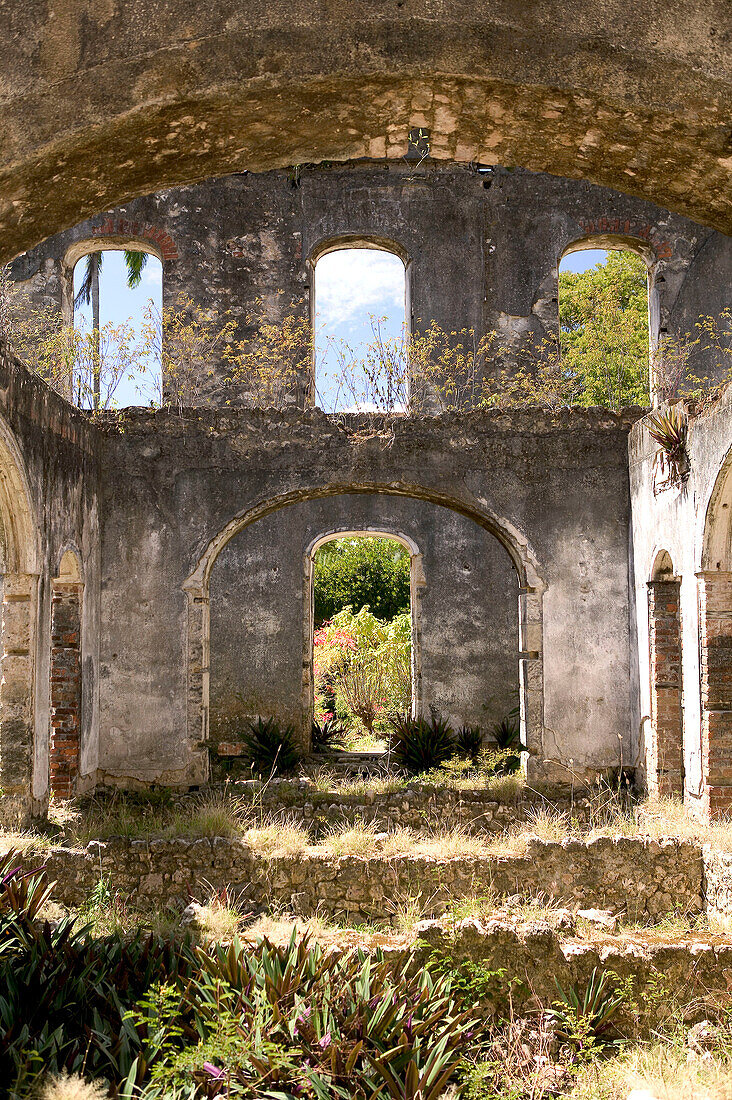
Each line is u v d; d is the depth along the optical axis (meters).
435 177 14.26
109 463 10.54
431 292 14.13
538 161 3.72
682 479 8.67
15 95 3.12
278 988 4.50
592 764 10.34
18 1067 3.71
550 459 10.67
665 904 7.36
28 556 8.05
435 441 10.62
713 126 3.24
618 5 3.21
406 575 21.80
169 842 7.35
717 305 13.72
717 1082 4.52
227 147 3.49
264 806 9.08
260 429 10.59
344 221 14.12
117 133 3.21
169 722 10.27
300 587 13.75
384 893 7.21
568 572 10.58
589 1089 4.49
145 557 10.45
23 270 13.78
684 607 8.77
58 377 11.05
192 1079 3.80
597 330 14.26
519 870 7.33
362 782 10.43
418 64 3.16
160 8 3.17
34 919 5.77
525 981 5.42
